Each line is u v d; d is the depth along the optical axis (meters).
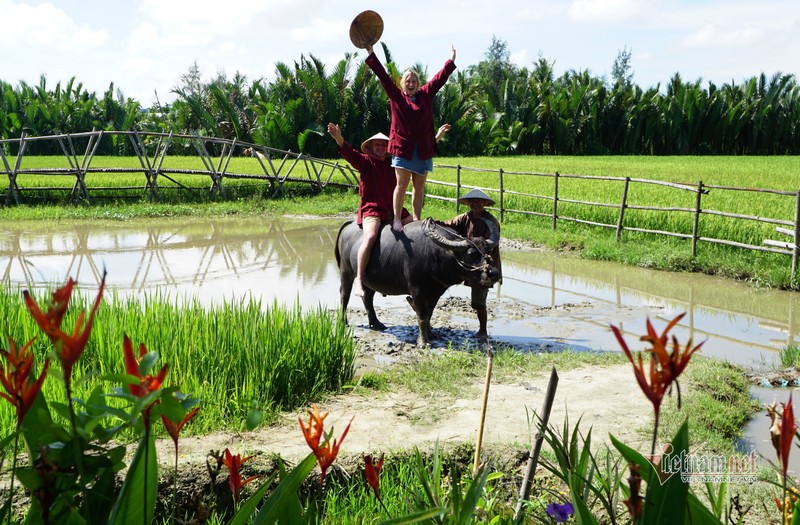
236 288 10.95
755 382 6.84
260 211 20.20
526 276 11.85
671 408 5.88
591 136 53.06
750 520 3.96
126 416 1.37
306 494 4.10
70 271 12.24
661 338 1.19
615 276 11.78
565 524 3.24
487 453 4.68
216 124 44.41
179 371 5.82
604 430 5.49
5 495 3.52
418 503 2.33
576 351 7.74
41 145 45.44
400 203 7.76
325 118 40.22
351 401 6.16
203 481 3.96
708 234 13.05
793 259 10.81
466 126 44.38
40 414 1.44
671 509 1.44
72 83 48.62
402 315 9.38
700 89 53.91
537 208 17.08
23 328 6.62
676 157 46.72
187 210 19.72
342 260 8.63
